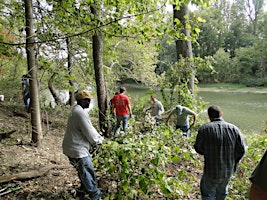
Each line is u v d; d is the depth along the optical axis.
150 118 6.08
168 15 5.64
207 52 62.88
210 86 47.03
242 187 4.42
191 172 5.11
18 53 6.50
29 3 5.38
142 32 5.37
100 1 5.36
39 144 5.84
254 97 31.64
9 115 8.56
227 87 45.34
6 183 3.83
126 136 4.48
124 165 3.57
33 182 3.99
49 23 5.91
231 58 59.44
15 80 10.45
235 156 3.40
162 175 3.53
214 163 3.34
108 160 3.73
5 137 6.00
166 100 9.09
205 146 3.39
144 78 14.37
